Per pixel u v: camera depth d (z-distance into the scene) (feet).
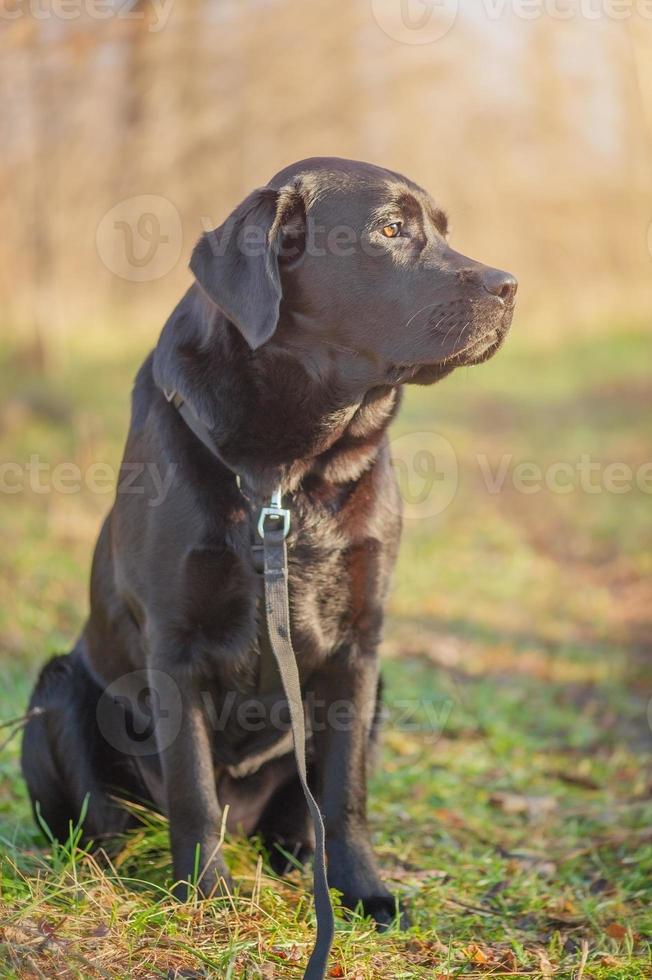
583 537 47.83
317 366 14.65
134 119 63.52
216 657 14.75
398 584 38.40
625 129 100.42
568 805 21.21
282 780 16.46
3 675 23.73
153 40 53.93
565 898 16.24
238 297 13.93
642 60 42.57
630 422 66.69
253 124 76.07
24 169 63.82
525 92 101.19
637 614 37.68
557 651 33.37
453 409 73.67
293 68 81.97
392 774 21.35
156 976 11.67
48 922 12.23
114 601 15.94
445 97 101.55
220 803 16.30
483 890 16.58
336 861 14.83
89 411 57.98
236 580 14.32
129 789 16.49
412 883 16.22
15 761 19.56
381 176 15.38
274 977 12.09
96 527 39.04
